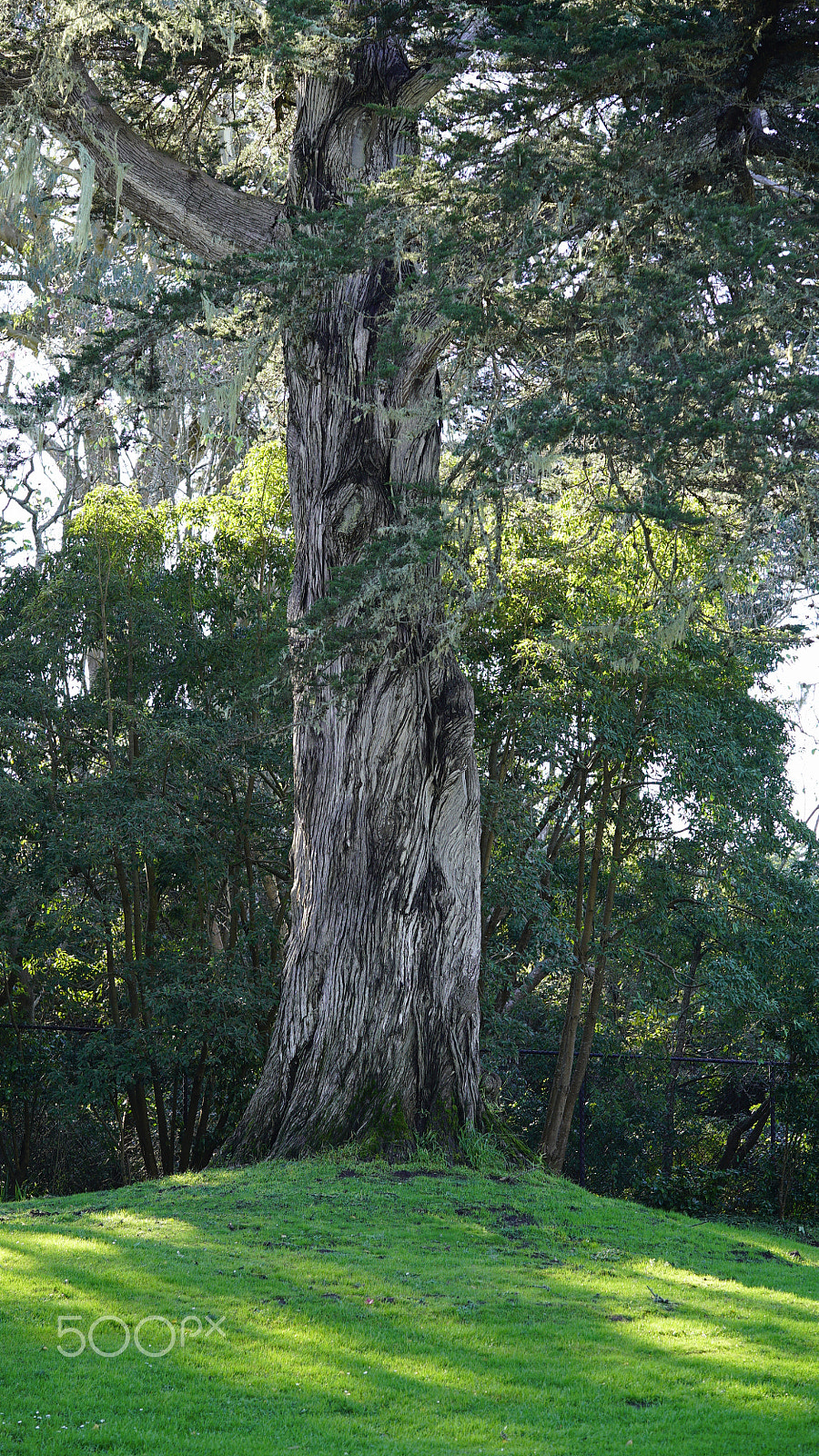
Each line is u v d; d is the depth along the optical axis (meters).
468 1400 6.29
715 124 11.26
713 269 9.71
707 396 9.11
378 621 10.62
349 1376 6.48
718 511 11.60
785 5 10.50
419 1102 12.37
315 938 12.80
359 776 12.77
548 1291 8.29
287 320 11.88
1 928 16.00
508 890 16.89
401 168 10.63
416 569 10.81
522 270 10.32
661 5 10.28
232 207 14.12
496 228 10.47
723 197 10.06
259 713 17.25
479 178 10.51
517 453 9.73
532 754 17.44
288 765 16.92
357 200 10.86
